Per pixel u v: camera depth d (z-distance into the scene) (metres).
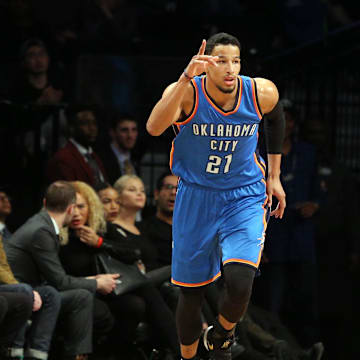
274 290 25.19
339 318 28.22
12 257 19.27
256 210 13.87
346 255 27.86
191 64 12.27
